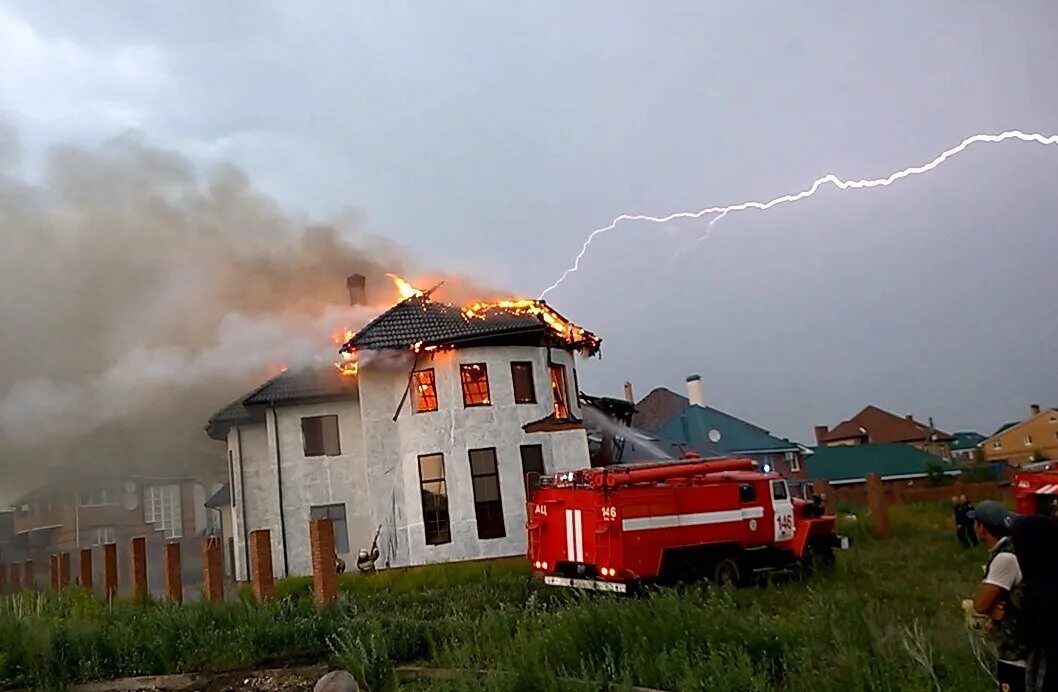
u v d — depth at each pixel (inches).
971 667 289.4
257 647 504.4
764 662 331.0
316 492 1237.7
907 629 328.5
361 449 1252.5
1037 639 215.3
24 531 2311.8
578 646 379.9
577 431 1130.7
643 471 713.0
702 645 362.0
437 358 1133.7
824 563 762.8
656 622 386.0
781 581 724.7
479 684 354.6
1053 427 3754.9
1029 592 219.0
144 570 905.5
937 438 3836.1
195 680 469.7
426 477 1116.5
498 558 1068.5
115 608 701.3
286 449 1248.8
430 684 393.1
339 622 532.7
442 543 1092.5
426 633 482.3
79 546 2155.5
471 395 1125.7
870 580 659.4
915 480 2418.8
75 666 483.2
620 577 677.9
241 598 658.2
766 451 2017.7
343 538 1235.2
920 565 761.6
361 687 412.2
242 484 1316.4
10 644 492.4
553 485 753.6
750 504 732.7
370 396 1175.6
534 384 1151.0
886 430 3718.0
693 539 703.1
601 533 695.1
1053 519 226.1
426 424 1125.7
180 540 2183.8
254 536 734.5
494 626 450.9
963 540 900.0
